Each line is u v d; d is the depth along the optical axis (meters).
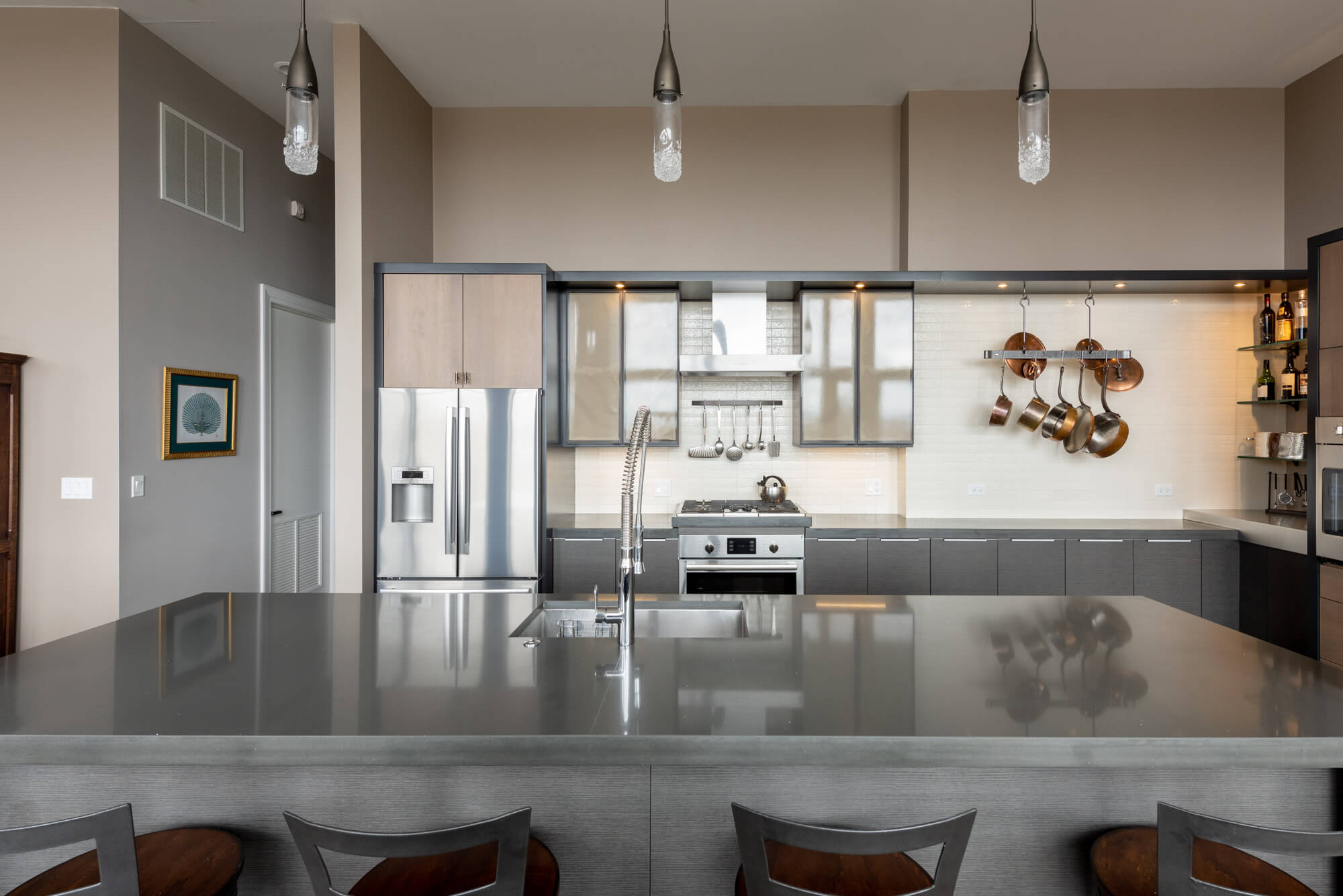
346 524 3.53
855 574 3.93
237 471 4.02
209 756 1.30
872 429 4.19
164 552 3.46
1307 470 3.41
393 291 3.69
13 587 3.12
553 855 1.52
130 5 3.18
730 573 3.91
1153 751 1.29
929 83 4.09
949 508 4.39
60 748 1.30
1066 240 4.18
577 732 1.31
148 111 3.36
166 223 3.46
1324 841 1.09
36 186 3.15
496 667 1.67
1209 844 1.48
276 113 4.28
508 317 3.71
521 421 3.65
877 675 1.61
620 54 3.76
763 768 1.52
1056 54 3.76
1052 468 4.37
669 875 1.53
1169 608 2.21
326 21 3.39
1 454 3.09
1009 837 1.53
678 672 1.63
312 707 1.43
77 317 3.15
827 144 4.38
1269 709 1.42
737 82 4.07
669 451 4.57
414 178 4.13
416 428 3.63
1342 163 3.78
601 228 4.41
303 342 4.75
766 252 4.38
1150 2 3.27
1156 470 4.34
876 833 1.10
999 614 2.13
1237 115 4.17
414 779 1.52
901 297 4.18
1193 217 4.17
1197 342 4.30
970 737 1.29
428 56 3.78
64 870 1.38
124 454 3.20
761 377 4.53
